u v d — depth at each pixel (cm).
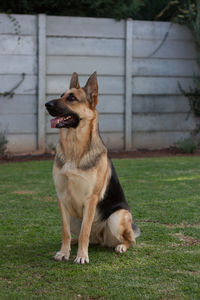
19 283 329
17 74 1034
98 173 388
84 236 388
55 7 1140
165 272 352
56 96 1068
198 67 1162
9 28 1020
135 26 1101
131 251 411
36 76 1048
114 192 420
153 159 991
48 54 1050
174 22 1127
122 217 411
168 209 560
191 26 1123
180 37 1139
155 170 842
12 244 429
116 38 1091
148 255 398
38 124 1054
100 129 1101
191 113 1173
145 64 1120
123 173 808
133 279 337
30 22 1030
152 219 518
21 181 741
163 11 1201
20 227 485
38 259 388
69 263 379
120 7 1107
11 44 1024
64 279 339
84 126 388
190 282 330
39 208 568
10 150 1048
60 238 451
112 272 354
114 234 410
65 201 395
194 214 537
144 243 434
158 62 1130
